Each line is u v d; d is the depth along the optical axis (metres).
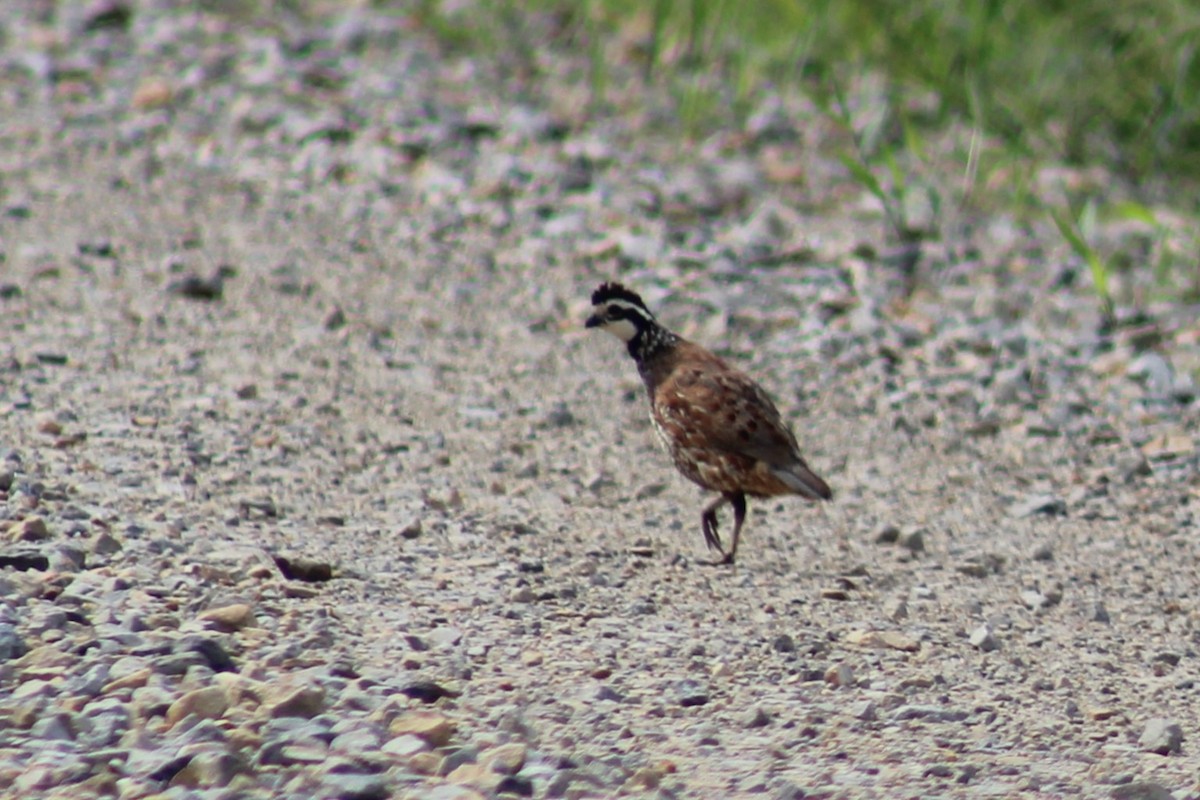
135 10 25.23
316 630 9.13
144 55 23.30
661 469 12.92
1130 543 11.92
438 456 12.66
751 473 11.09
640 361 11.82
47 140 19.91
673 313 16.08
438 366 14.58
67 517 10.39
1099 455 13.55
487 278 16.81
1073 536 12.02
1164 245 17.22
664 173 20.05
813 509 12.38
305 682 8.25
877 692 9.13
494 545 10.98
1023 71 21.08
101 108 21.16
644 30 24.66
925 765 8.09
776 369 14.98
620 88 22.94
